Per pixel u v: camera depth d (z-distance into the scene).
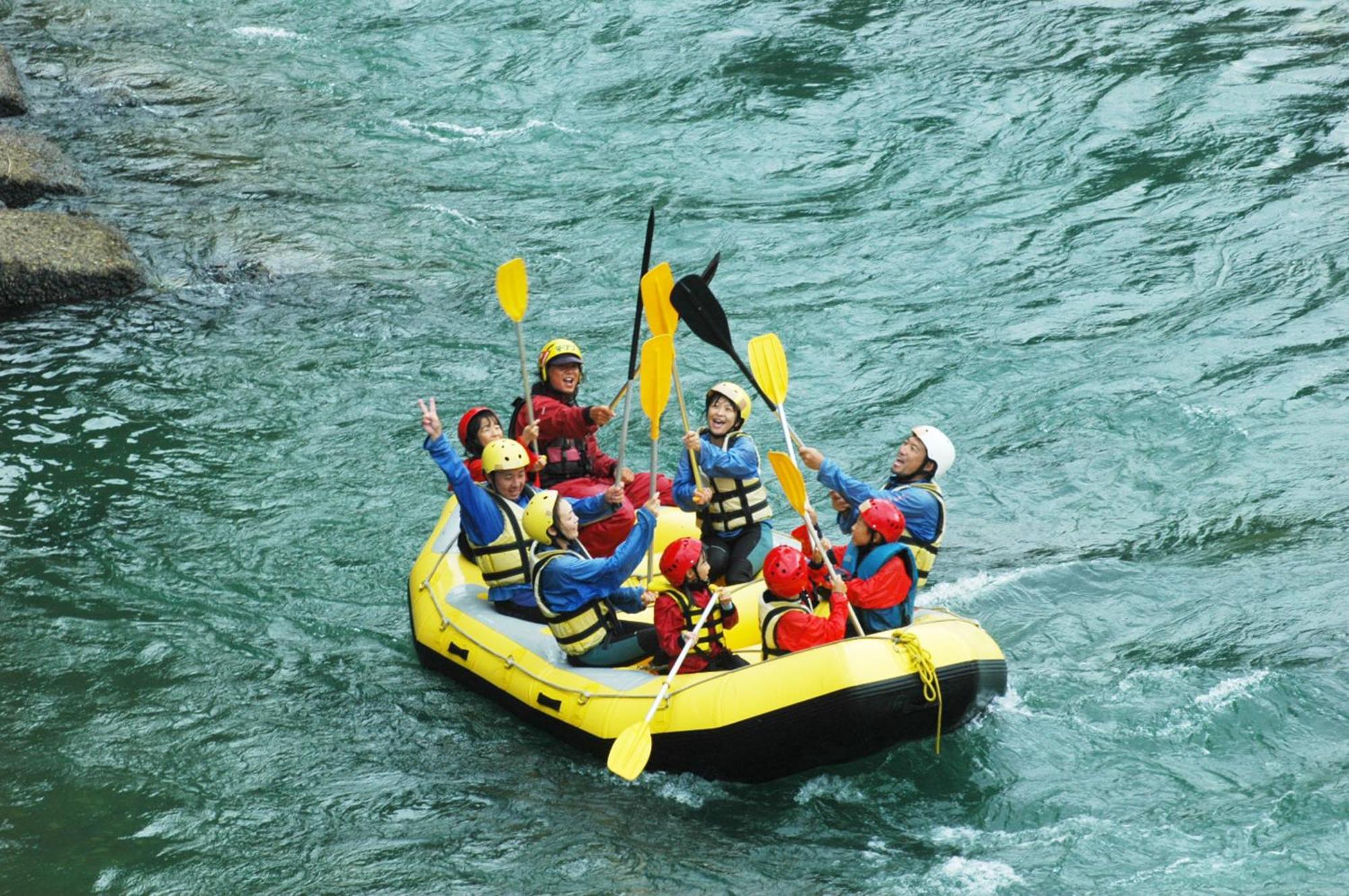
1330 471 32.38
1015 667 25.52
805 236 46.66
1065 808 21.25
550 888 20.00
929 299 42.22
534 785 22.52
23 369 38.41
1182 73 57.38
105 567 29.91
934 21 64.44
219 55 64.25
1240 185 48.22
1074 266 43.81
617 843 20.92
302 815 22.03
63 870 20.86
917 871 19.95
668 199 49.84
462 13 68.19
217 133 55.94
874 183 50.28
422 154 54.25
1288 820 20.69
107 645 27.17
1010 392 36.91
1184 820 20.84
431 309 42.56
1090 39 61.47
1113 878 19.53
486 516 24.72
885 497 23.83
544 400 28.19
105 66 62.75
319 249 46.34
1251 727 23.30
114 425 35.75
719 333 25.14
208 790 22.78
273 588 29.25
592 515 25.28
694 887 19.86
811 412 36.41
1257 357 37.78
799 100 57.03
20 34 66.88
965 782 21.92
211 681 26.02
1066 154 51.53
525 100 58.84
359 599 28.89
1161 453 33.69
